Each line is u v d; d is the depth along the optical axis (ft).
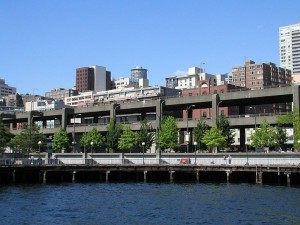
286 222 115.24
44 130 453.99
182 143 452.35
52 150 418.72
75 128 431.84
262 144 311.47
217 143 312.29
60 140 412.77
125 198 165.99
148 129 362.74
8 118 486.38
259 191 185.88
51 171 238.07
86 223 115.85
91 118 525.75
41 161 252.83
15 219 121.29
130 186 216.13
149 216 125.80
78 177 247.91
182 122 362.12
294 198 160.66
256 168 223.92
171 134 340.18
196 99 353.92
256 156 277.44
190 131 390.63
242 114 364.17
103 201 157.48
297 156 264.52
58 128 442.91
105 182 241.35
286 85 334.44
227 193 179.32
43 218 123.03
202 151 332.19
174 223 115.14
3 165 231.50
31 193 182.29
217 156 291.17
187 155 307.58
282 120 303.68
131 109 401.49
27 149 362.53
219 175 246.27
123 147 363.76
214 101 340.80
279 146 313.53
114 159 274.36
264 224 112.98
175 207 142.00
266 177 231.09
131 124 392.68
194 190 192.95
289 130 427.33
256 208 137.69
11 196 170.91
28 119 462.19
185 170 241.14
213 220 118.73
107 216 126.00
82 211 135.13
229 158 249.55
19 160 247.91
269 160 239.30
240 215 125.70
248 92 327.47
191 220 119.03
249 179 238.07
